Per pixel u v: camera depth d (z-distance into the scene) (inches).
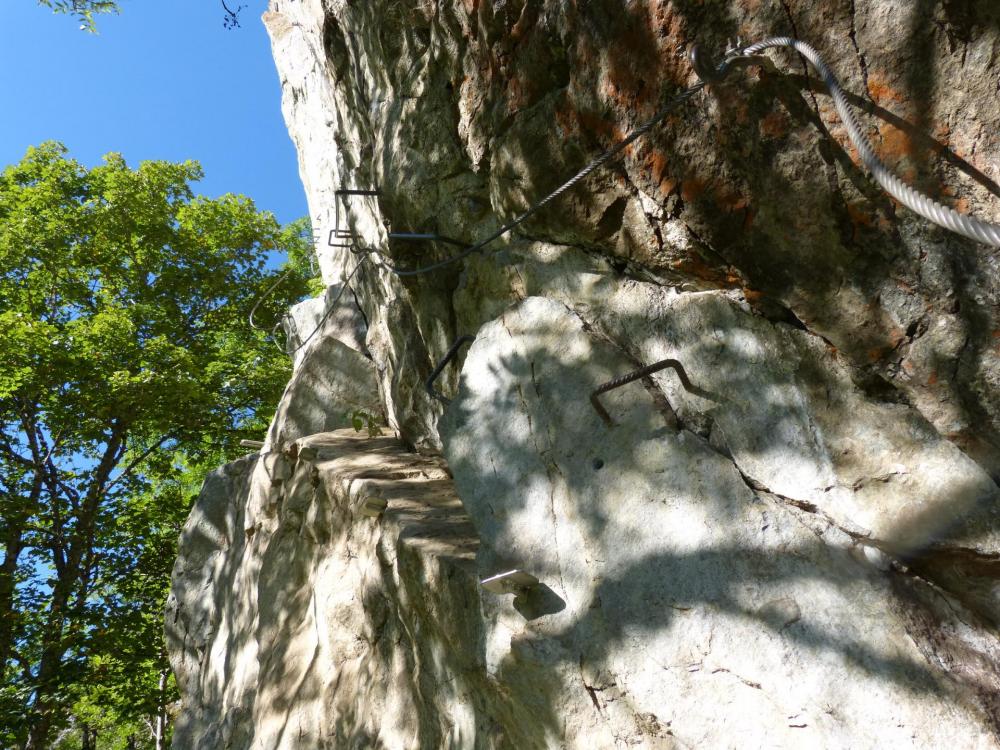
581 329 123.0
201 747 211.2
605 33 108.8
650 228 114.3
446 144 155.1
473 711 125.5
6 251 537.0
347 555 174.4
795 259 100.5
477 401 133.9
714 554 97.4
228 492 278.7
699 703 92.3
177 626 267.3
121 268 589.3
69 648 444.8
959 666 82.8
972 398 91.0
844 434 97.9
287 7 360.5
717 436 106.4
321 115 293.9
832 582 89.3
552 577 112.0
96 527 502.9
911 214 90.4
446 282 165.0
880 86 88.5
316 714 165.5
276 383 554.6
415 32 158.6
